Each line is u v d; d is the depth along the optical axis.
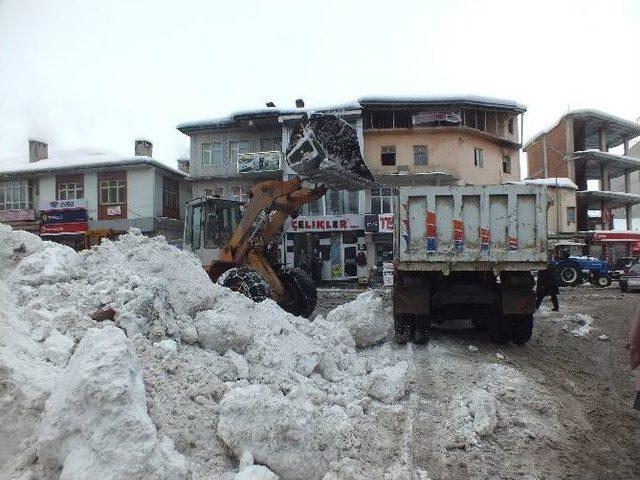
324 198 25.88
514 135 31.22
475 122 28.39
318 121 9.35
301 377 4.73
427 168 27.11
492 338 8.19
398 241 7.81
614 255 26.00
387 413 4.55
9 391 3.00
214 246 10.30
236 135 28.47
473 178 27.97
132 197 28.86
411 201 7.61
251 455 3.10
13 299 4.33
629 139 39.59
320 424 3.42
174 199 31.44
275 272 10.31
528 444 4.06
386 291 18.50
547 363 6.86
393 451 3.81
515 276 7.67
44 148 33.56
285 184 9.62
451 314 8.20
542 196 7.35
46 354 3.51
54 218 29.22
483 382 5.49
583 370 6.58
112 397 2.71
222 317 4.85
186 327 4.65
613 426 4.61
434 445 4.00
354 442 3.75
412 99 26.88
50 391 3.08
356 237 25.39
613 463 3.83
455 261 7.49
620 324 10.44
